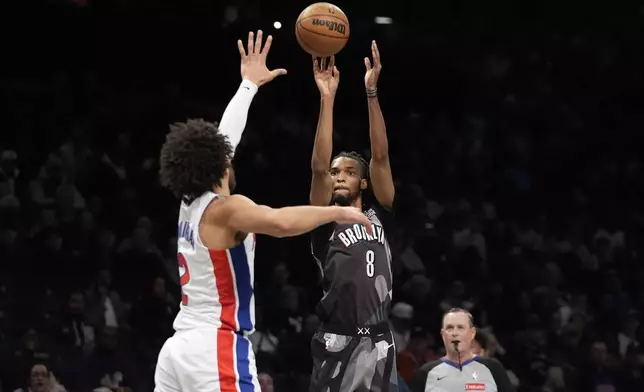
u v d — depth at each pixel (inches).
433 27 801.6
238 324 225.1
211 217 223.0
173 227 643.5
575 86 837.8
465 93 819.4
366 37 784.3
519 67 828.6
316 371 269.7
